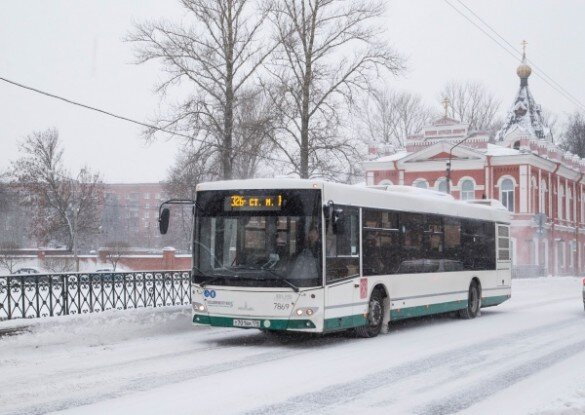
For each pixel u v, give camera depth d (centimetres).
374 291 1463
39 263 4884
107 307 1502
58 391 890
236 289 1286
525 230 4781
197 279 1325
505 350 1264
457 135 5034
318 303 1255
